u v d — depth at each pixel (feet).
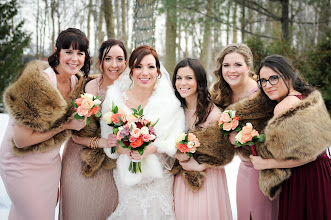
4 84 31.30
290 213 7.64
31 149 7.83
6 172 8.01
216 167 8.29
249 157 8.31
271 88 7.59
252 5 30.48
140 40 15.40
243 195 9.14
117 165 8.57
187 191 8.46
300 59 26.86
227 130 7.89
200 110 8.68
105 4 32.53
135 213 8.21
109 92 8.71
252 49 27.53
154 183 8.38
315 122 6.89
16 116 7.17
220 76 9.67
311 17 41.27
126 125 7.41
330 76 23.54
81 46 8.10
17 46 33.65
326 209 7.24
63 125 7.87
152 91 8.85
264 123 8.20
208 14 29.60
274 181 7.64
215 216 8.28
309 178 7.43
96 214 8.80
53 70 8.18
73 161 8.77
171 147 8.27
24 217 7.98
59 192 9.55
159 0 28.12
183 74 8.59
